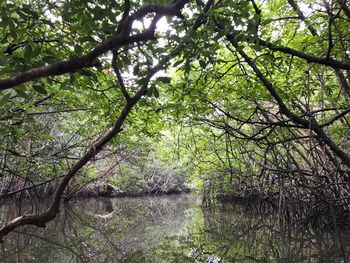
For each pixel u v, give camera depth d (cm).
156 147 1579
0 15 289
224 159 1138
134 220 1286
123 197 2703
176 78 664
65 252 759
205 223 1212
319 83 672
